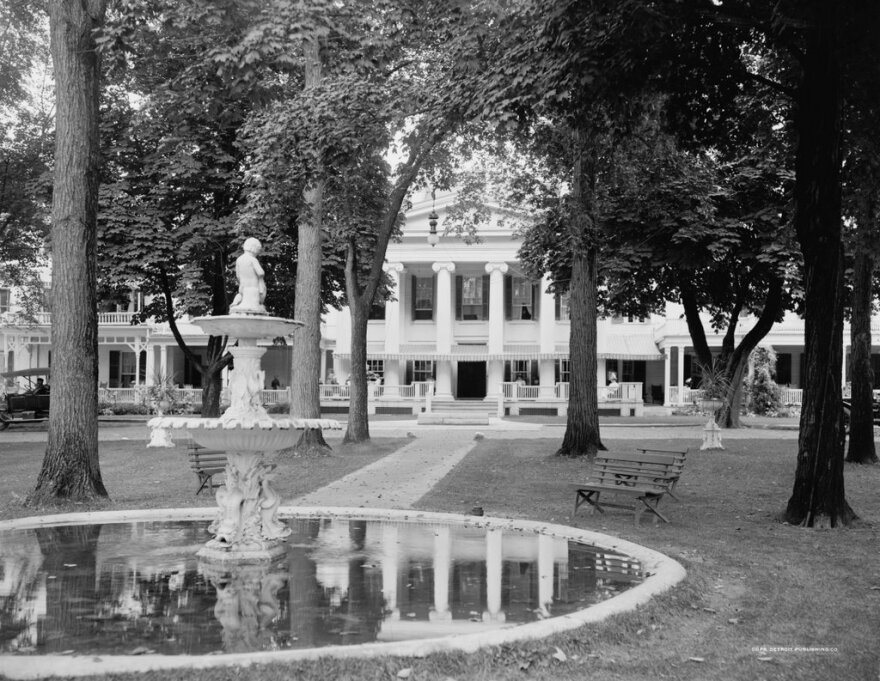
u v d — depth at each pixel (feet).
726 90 47.70
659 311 123.65
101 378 189.88
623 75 42.45
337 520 40.32
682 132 51.42
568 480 57.72
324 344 183.32
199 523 39.19
